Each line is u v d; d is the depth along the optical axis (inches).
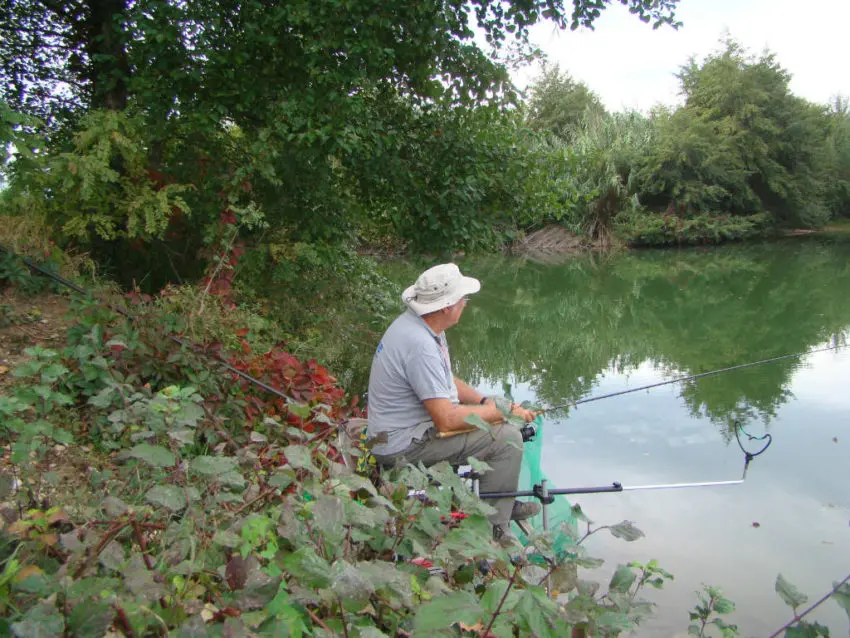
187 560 56.8
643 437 224.8
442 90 279.9
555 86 1370.6
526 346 401.7
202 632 43.5
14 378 149.4
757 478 189.2
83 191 205.5
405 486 72.6
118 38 259.8
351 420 128.0
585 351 386.3
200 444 133.4
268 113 245.0
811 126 1263.5
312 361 165.2
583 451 212.7
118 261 266.4
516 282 714.8
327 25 235.5
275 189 269.3
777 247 1108.5
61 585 46.9
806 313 497.0
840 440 219.6
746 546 151.7
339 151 263.7
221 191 250.5
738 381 299.7
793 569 142.3
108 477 83.2
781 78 1235.9
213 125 242.4
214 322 185.6
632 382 310.0
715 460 203.6
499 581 56.4
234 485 72.5
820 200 1360.7
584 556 63.7
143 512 67.2
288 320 273.4
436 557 64.6
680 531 158.7
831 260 886.4
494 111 282.7
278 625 46.9
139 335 151.8
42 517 60.7
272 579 49.4
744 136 1194.6
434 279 119.3
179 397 79.6
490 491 119.6
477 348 395.2
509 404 74.6
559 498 156.9
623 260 956.6
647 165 1130.7
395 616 58.1
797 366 327.6
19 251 201.3
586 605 58.2
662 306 552.7
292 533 57.4
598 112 1250.6
